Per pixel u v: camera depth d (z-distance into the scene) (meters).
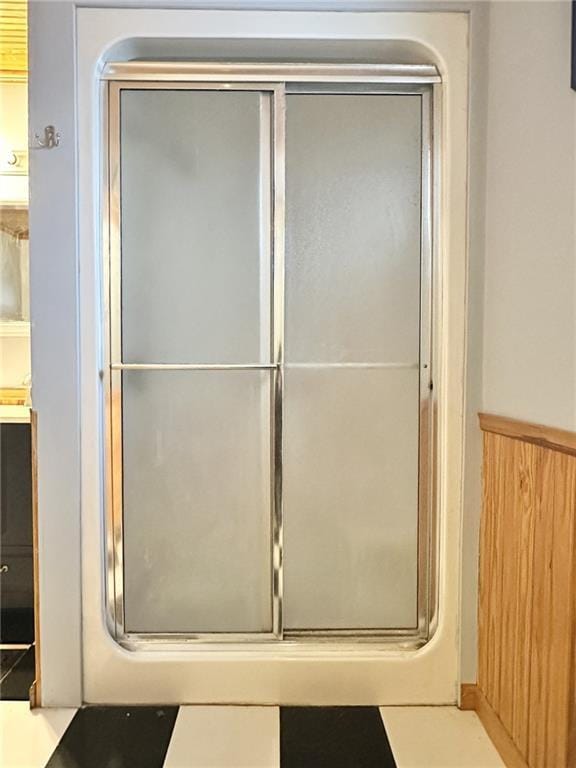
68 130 2.01
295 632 2.16
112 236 2.07
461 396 2.06
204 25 2.00
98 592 2.07
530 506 1.69
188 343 2.11
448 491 2.07
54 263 2.02
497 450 1.93
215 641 2.15
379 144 2.11
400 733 1.94
